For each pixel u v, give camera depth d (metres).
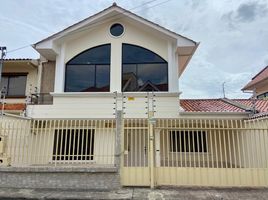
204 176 8.62
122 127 8.77
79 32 12.94
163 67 12.67
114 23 13.16
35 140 9.64
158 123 11.36
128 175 8.63
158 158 8.98
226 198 7.36
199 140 11.14
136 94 11.68
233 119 10.87
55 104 11.80
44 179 8.40
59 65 12.71
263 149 8.97
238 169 8.60
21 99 14.66
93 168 8.37
